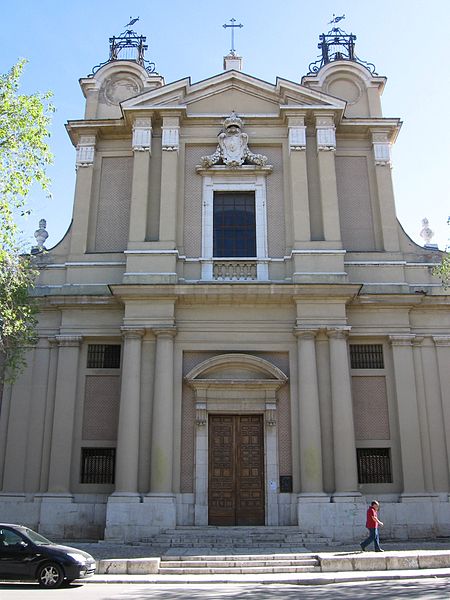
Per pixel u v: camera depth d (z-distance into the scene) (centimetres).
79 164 2431
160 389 2050
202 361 2147
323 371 2095
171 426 2033
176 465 2022
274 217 2331
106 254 2319
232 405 2095
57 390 2144
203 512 1997
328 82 2589
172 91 2419
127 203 2411
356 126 2461
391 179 2419
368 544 1738
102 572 1477
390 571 1483
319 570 1516
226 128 2400
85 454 2123
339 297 2131
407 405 2123
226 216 2356
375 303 2203
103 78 2597
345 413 2028
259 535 1870
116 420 2141
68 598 1121
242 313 2170
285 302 2164
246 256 2305
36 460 2102
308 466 1981
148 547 1814
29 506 2039
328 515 1922
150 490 1967
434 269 2136
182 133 2420
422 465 2067
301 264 2202
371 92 2553
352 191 2430
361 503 1939
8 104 1611
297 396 2088
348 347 2195
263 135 2419
